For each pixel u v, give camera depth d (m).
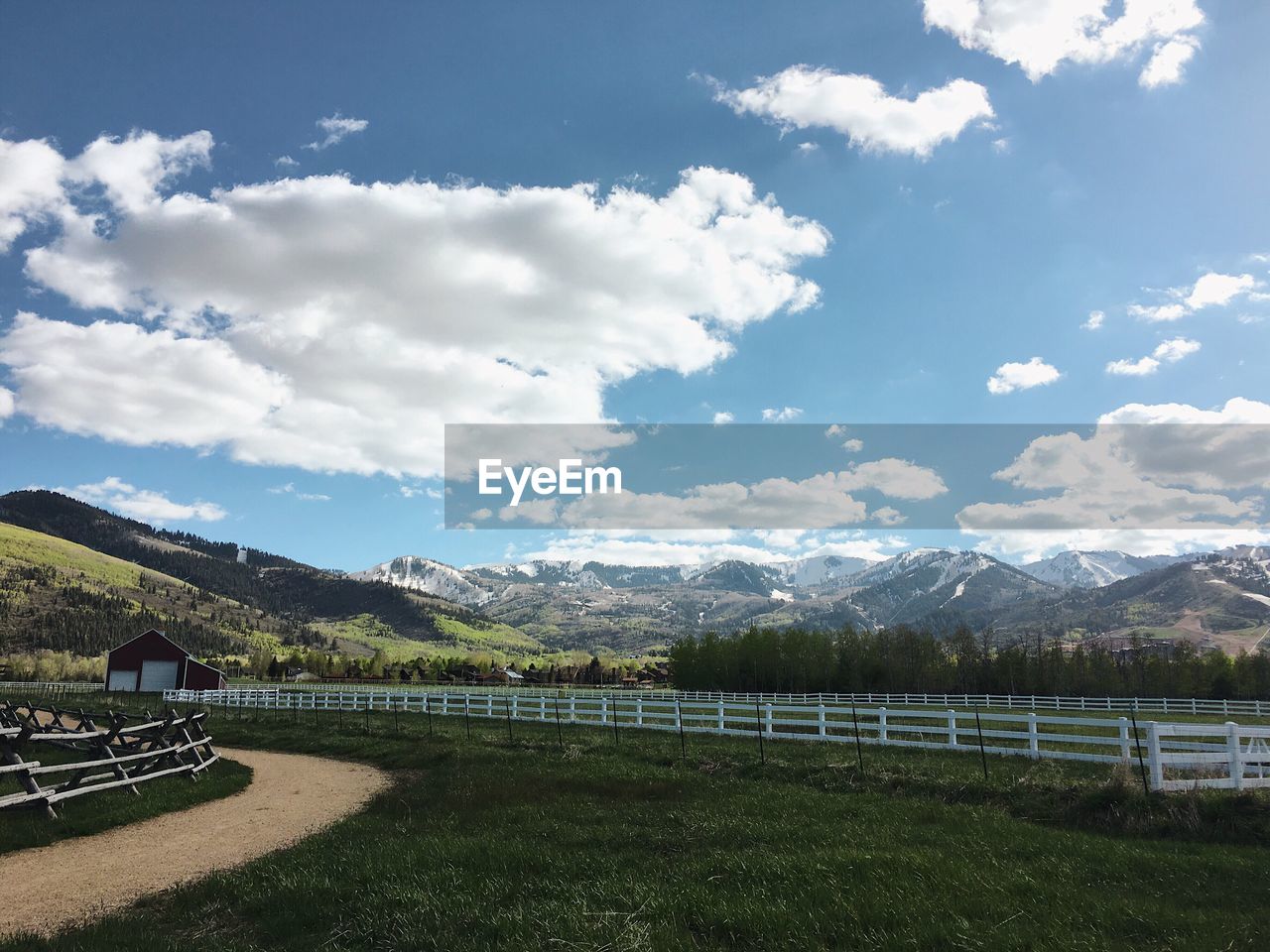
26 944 8.33
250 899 10.11
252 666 161.00
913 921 8.10
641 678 148.12
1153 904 8.53
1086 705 62.19
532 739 29.09
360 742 32.09
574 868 10.97
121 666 88.31
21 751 25.00
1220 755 14.48
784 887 9.46
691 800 16.12
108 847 13.96
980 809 14.22
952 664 101.38
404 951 8.20
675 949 7.63
